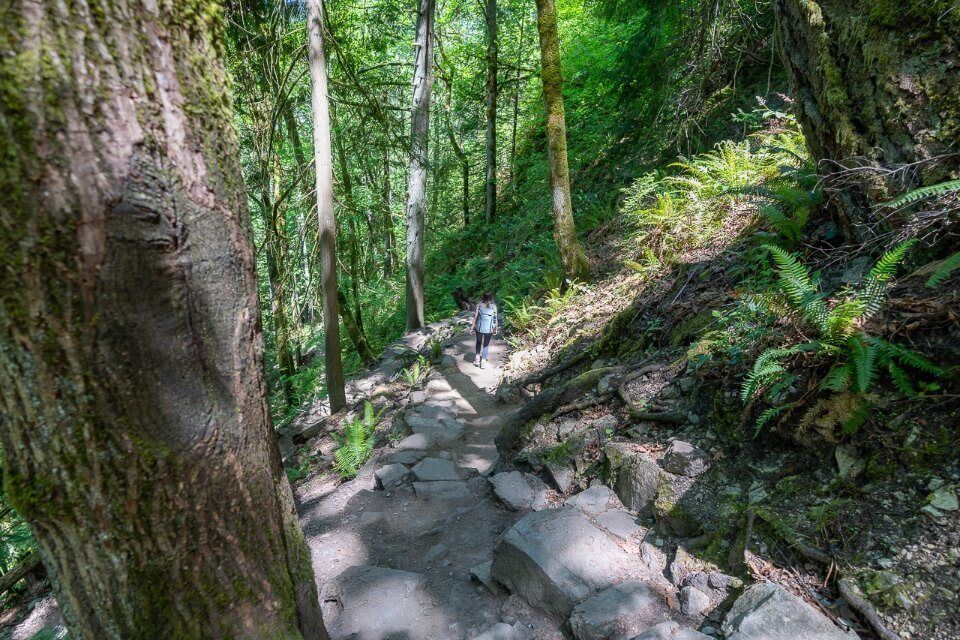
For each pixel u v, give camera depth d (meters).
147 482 1.30
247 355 1.55
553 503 4.07
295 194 9.82
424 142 10.62
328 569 4.03
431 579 3.56
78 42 1.07
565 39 17.84
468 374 8.13
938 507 2.37
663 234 7.41
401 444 5.92
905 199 2.76
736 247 5.47
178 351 1.32
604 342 5.88
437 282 17.03
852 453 2.81
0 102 1.02
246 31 7.45
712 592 2.67
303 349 14.18
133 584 1.35
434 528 4.22
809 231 4.58
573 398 4.96
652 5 10.16
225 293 1.45
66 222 1.09
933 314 2.87
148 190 1.20
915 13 3.16
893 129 3.35
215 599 1.48
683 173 9.23
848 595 2.28
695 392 3.93
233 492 1.51
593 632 2.64
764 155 7.05
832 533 2.56
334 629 3.22
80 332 1.16
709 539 2.96
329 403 8.04
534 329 8.61
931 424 2.64
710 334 4.16
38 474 1.26
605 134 13.99
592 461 4.16
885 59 3.31
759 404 3.31
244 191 1.56
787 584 2.49
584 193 13.34
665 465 3.51
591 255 9.76
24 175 1.05
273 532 1.70
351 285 11.30
